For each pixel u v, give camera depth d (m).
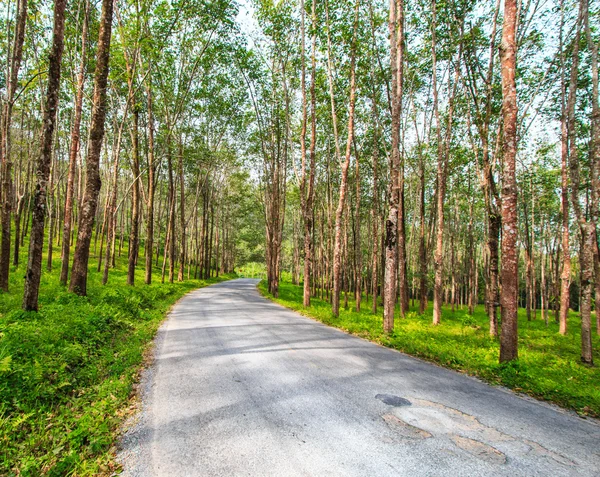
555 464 2.91
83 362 5.40
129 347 6.59
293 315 13.09
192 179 36.12
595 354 11.34
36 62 15.50
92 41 16.48
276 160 25.45
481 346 9.30
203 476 2.63
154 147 23.45
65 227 14.93
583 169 16.25
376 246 18.67
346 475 2.64
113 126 20.17
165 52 19.38
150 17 15.80
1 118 13.66
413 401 4.25
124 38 15.30
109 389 4.42
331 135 21.80
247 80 22.17
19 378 4.12
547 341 13.25
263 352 6.55
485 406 4.22
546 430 3.61
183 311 12.95
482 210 27.97
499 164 16.05
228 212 49.09
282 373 5.22
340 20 13.76
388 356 6.68
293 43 18.58
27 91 16.61
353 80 13.38
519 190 22.59
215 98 24.62
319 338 8.22
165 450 3.03
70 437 3.26
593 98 9.73
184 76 21.44
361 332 9.52
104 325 7.69
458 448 3.12
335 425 3.50
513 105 6.41
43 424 3.56
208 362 5.84
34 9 12.82
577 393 4.95
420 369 5.81
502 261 6.41
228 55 21.42
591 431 3.64
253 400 4.15
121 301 11.06
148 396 4.30
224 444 3.12
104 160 24.64
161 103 22.52
